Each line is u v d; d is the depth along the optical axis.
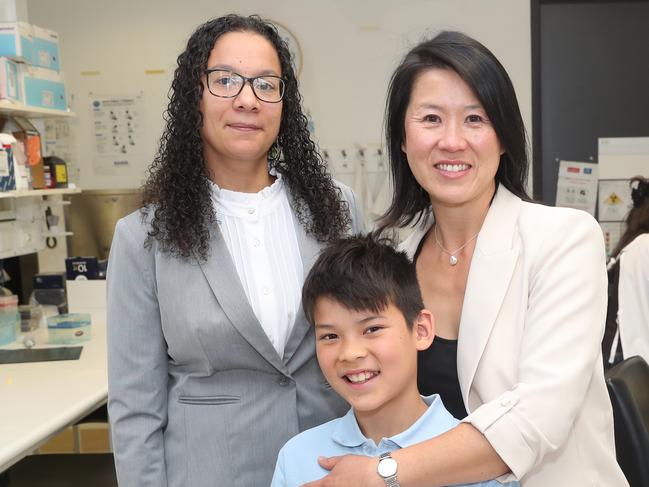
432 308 1.46
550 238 1.26
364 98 4.07
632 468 1.53
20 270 3.51
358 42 4.05
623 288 2.55
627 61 4.07
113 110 4.24
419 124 1.34
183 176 1.41
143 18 4.17
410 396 1.29
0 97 2.70
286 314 1.44
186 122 1.42
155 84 4.20
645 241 2.53
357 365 1.25
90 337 2.66
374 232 1.47
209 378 1.42
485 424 1.13
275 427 1.42
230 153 1.42
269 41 1.45
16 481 2.08
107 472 2.12
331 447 1.31
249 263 1.45
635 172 4.12
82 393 2.02
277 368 1.41
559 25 4.08
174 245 1.38
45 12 4.25
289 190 1.56
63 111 3.10
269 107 1.42
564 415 1.14
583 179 4.16
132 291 1.40
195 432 1.40
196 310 1.37
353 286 1.25
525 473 1.15
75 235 4.06
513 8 3.95
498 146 1.34
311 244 1.52
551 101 4.14
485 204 1.41
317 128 4.13
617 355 2.58
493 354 1.28
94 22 4.21
